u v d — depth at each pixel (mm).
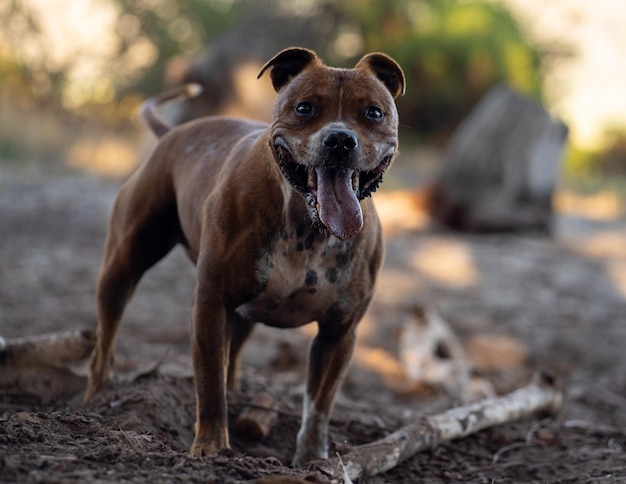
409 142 33250
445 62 33219
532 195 15273
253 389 6023
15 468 3277
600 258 13781
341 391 7328
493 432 5656
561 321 10047
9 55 25938
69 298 9141
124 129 25609
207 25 30234
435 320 8094
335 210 4176
